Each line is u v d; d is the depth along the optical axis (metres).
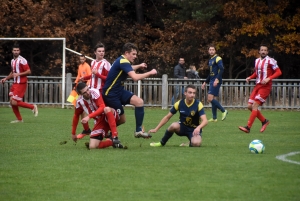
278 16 66.81
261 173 18.73
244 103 57.22
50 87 57.22
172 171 19.12
